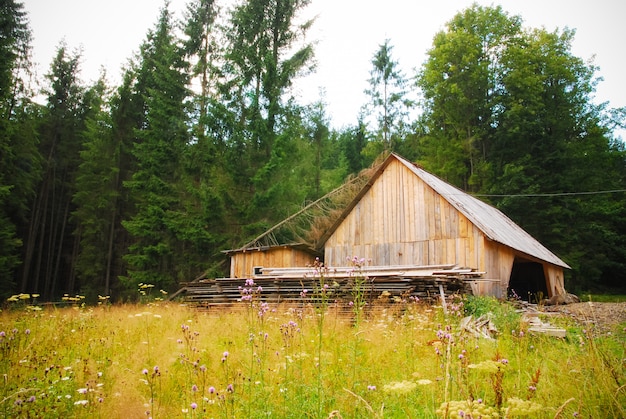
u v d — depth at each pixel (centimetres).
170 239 2709
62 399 447
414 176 1873
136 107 3366
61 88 3772
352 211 2041
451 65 3594
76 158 3666
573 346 637
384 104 4075
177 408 468
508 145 3484
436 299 1174
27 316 990
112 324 998
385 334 759
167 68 3000
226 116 2575
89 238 3112
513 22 3681
